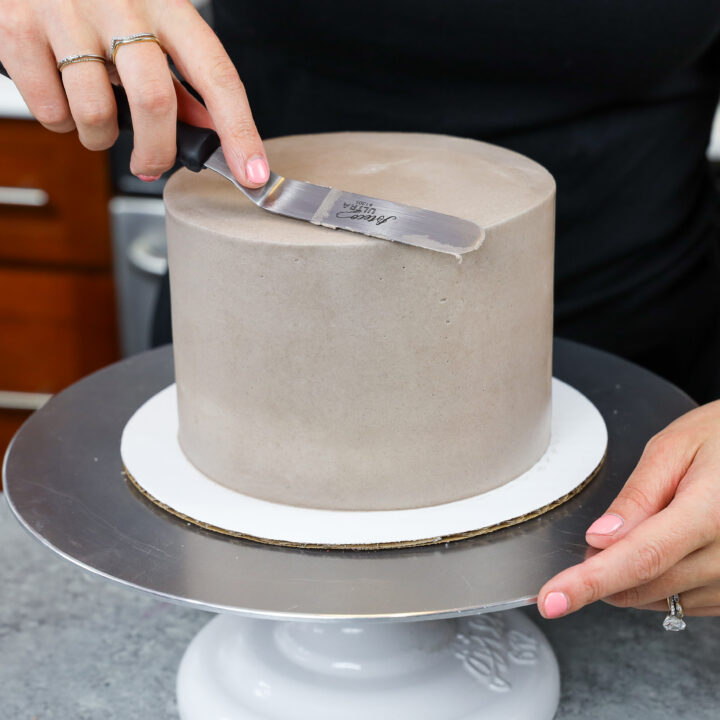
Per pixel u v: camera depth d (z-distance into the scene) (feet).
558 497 2.29
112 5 2.24
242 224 2.19
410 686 2.35
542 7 2.82
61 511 2.30
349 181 2.31
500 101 3.00
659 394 2.64
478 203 2.23
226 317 2.21
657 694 2.41
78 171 4.62
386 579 2.13
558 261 3.15
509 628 2.49
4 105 4.51
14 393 5.21
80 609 2.63
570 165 3.05
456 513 2.25
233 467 2.30
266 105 3.16
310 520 2.24
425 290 2.14
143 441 2.47
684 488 2.13
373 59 2.97
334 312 2.14
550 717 2.36
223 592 2.11
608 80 2.94
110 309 4.96
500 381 2.26
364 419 2.20
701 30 2.89
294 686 2.35
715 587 2.20
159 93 2.19
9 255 4.86
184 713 2.36
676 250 3.17
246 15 3.01
